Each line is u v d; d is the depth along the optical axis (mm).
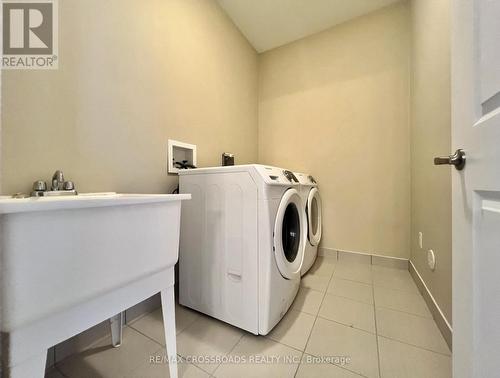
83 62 968
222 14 1899
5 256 402
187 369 883
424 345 995
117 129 1105
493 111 425
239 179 1098
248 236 1070
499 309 401
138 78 1204
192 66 1584
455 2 582
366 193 1989
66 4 911
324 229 2172
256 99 2488
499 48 404
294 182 1368
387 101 1891
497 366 402
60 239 474
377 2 1847
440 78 1096
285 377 845
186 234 1285
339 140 2102
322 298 1399
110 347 998
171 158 1400
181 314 1253
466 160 521
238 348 992
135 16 1184
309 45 2240
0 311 405
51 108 872
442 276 1076
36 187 765
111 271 576
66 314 505
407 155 1817
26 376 441
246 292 1074
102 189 1043
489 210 436
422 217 1419
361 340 1032
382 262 1923
